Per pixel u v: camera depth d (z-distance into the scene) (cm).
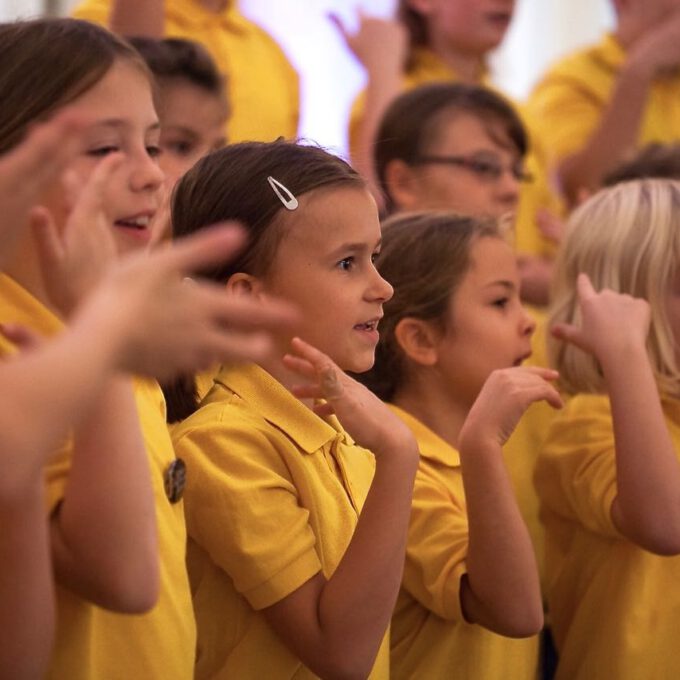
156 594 376
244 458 469
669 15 1091
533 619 513
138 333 273
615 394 578
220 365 497
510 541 510
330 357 485
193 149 686
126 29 744
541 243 945
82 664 391
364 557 445
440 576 534
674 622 607
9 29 414
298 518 466
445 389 602
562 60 1144
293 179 488
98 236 322
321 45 1328
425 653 555
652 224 644
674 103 1090
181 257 278
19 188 311
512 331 603
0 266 325
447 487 570
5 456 268
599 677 614
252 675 468
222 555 462
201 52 704
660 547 569
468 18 1001
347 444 523
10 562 345
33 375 270
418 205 822
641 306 599
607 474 605
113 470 364
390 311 602
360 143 925
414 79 1002
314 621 450
